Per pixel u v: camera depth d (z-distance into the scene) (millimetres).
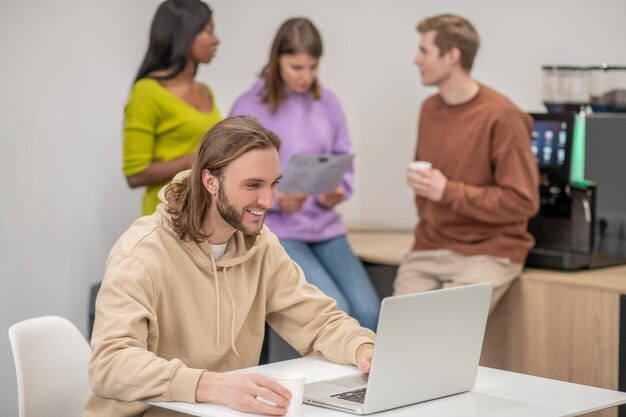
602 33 4590
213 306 2529
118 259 2416
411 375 2178
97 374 2254
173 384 2168
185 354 2521
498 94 3957
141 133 3945
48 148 4266
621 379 3635
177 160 3938
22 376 2508
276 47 4172
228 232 2510
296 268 2756
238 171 2355
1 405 4207
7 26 4090
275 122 4250
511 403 2242
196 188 2422
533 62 4777
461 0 4926
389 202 5191
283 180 3879
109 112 4461
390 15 5059
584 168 4117
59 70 4266
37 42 4184
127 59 4496
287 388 2086
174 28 3939
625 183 4094
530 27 4770
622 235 4133
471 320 2305
